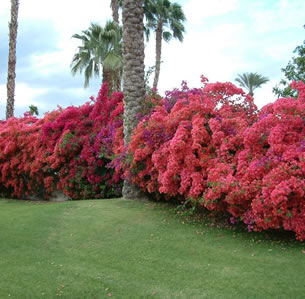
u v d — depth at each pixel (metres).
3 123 13.62
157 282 4.09
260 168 5.05
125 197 8.04
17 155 10.97
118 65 14.16
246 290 3.77
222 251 4.87
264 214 4.85
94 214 6.75
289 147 5.08
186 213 6.49
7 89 15.62
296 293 3.66
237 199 5.18
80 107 10.63
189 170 6.00
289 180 4.64
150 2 23.17
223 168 5.43
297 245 4.95
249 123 6.35
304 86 6.09
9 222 6.57
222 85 6.99
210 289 3.85
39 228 6.12
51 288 4.01
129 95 7.88
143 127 7.04
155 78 22.72
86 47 16.31
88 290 3.95
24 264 4.68
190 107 6.43
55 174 10.25
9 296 3.84
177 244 5.18
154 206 7.21
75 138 9.52
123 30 8.00
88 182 9.58
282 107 5.50
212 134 6.15
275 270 4.18
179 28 24.36
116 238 5.53
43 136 10.28
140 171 7.25
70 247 5.30
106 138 8.72
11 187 11.82
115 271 4.42
